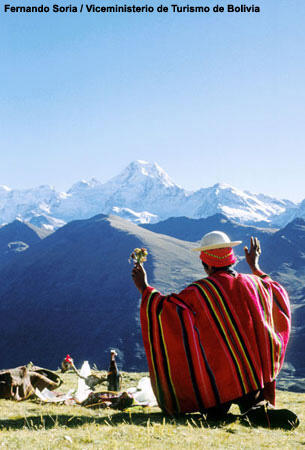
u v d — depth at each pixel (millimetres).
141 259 7559
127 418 7770
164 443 6316
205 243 7781
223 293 7363
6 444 6047
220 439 6551
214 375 7148
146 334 7309
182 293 7438
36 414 8164
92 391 10438
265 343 7359
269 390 7684
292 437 6941
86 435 6594
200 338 7188
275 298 7926
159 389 7355
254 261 8555
